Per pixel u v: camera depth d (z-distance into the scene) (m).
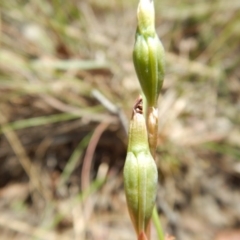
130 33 0.23
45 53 0.21
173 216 0.18
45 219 0.18
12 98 0.20
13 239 0.17
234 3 0.22
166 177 0.18
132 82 0.20
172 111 0.20
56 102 0.19
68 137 0.19
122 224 0.18
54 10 0.22
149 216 0.06
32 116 0.19
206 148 0.19
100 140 0.19
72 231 0.18
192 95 0.20
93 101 0.19
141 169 0.06
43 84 0.19
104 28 0.23
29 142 0.19
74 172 0.19
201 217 0.18
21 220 0.18
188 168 0.19
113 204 0.18
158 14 0.23
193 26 0.22
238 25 0.22
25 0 0.22
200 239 0.17
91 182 0.19
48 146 0.19
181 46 0.22
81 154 0.19
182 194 0.18
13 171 0.19
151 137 0.07
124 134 0.19
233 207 0.18
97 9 0.23
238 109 0.20
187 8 0.23
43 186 0.19
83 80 0.20
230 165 0.19
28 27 0.21
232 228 0.17
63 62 0.20
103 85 0.20
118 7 0.23
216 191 0.18
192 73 0.21
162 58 0.06
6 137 0.19
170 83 0.21
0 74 0.20
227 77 0.21
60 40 0.21
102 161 0.19
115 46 0.21
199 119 0.20
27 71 0.20
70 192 0.19
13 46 0.21
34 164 0.19
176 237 0.17
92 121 0.19
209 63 0.21
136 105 0.06
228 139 0.19
